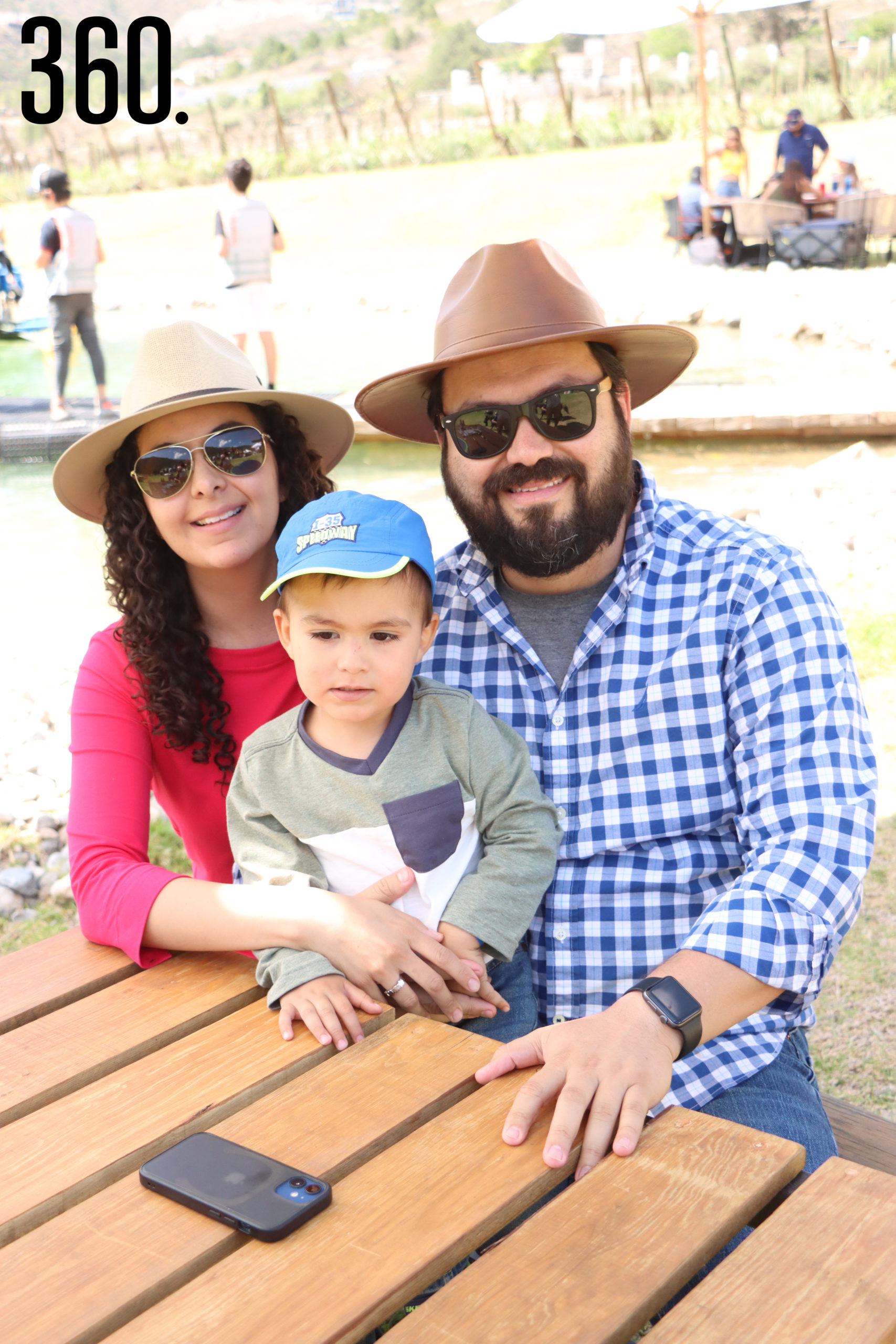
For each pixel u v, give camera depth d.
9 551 7.34
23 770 4.68
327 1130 1.46
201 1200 1.31
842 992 3.20
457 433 2.23
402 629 1.95
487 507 2.23
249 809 2.05
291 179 32.53
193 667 2.28
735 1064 2.00
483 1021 2.03
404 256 22.64
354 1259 1.23
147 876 2.01
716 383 9.90
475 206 26.00
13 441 9.48
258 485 2.36
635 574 2.21
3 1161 1.44
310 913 1.85
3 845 4.19
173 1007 1.82
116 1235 1.29
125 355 13.73
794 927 1.84
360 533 1.92
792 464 7.71
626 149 28.67
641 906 2.13
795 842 1.95
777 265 15.36
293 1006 1.75
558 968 2.15
